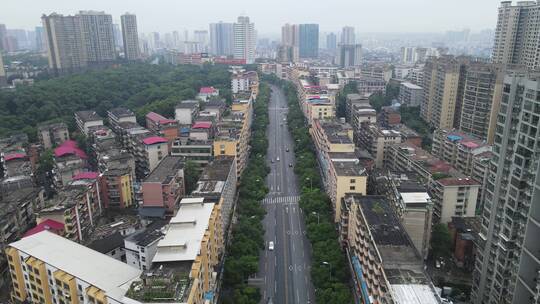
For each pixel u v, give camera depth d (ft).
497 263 498.69
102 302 433.07
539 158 427.33
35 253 514.27
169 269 446.19
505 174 490.08
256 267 586.86
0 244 636.48
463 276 629.92
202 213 567.59
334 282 565.53
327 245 635.66
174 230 519.60
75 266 488.44
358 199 612.29
